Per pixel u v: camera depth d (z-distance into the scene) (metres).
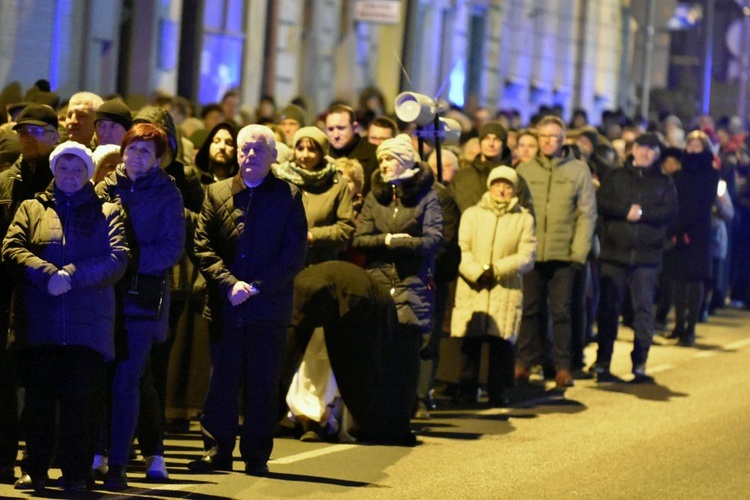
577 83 71.50
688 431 23.00
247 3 43.28
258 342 18.14
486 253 24.08
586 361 30.20
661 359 31.11
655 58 80.31
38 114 17.33
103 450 17.83
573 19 70.56
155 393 17.77
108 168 18.09
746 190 42.16
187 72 41.06
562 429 22.83
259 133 18.05
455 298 24.48
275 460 19.41
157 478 17.72
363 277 20.66
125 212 17.11
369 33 51.44
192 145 24.58
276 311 18.12
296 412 20.97
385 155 21.36
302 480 18.22
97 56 37.09
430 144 25.44
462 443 21.38
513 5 63.75
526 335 26.42
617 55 75.00
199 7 41.00
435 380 24.88
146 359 17.39
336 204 21.44
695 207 32.97
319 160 21.47
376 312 20.59
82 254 16.39
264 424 18.30
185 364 21.14
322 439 21.05
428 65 55.75
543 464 20.12
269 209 18.08
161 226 17.19
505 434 22.25
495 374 24.47
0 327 17.00
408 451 20.58
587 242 26.28
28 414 16.53
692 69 90.81
